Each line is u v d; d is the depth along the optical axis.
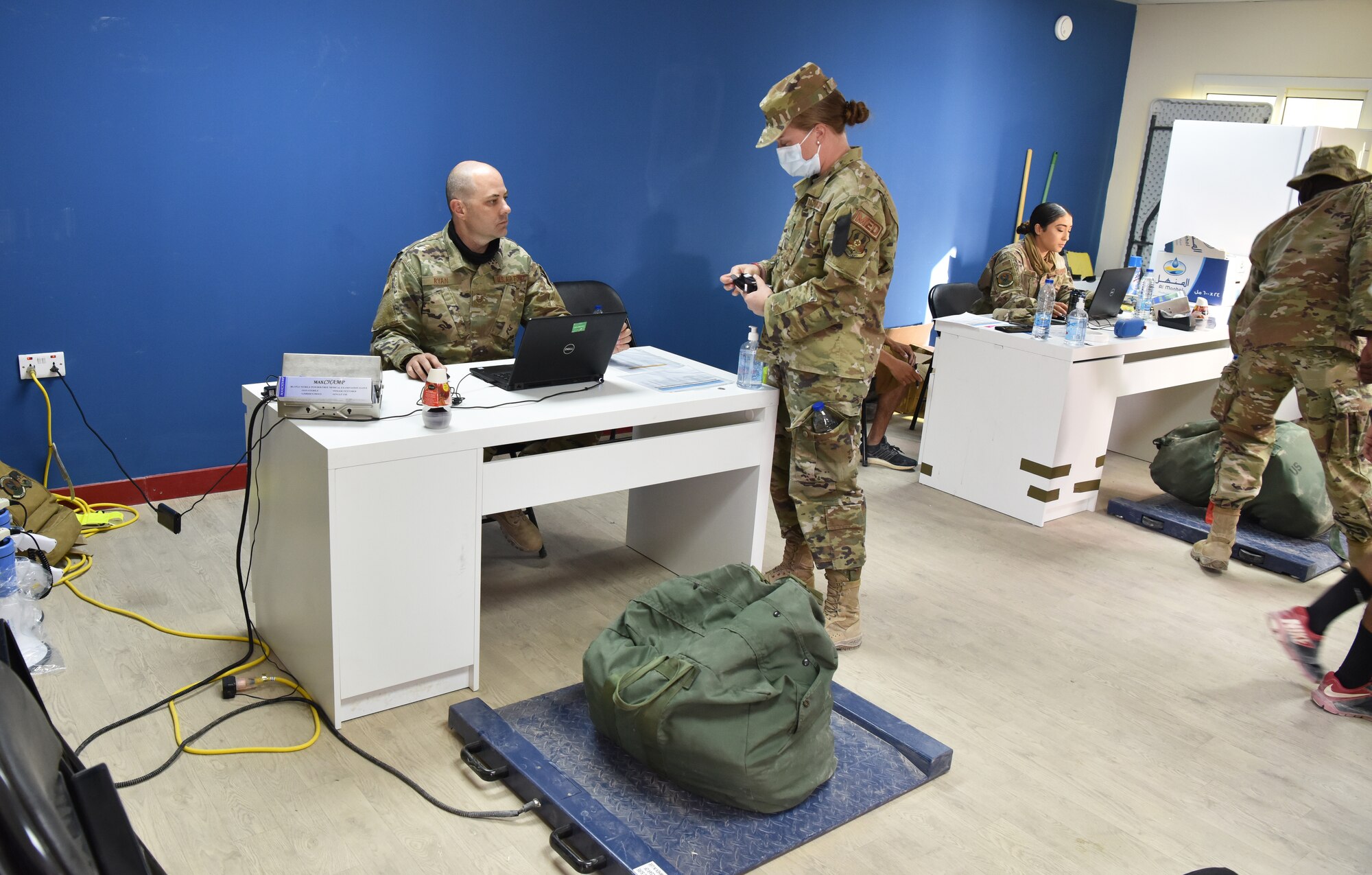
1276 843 2.06
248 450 2.46
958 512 4.03
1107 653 2.87
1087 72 6.50
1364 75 5.85
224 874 1.77
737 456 2.81
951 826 2.04
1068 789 2.20
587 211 4.33
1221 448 3.51
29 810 0.82
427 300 3.00
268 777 2.06
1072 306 4.28
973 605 3.15
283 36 3.38
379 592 2.19
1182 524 3.83
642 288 4.64
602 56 4.18
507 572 3.17
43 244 3.11
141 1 3.10
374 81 3.61
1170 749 2.39
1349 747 2.45
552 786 1.98
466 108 3.86
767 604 2.07
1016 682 2.67
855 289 2.53
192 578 2.96
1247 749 2.41
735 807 2.00
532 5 3.92
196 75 3.25
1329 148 3.06
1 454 3.21
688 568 3.19
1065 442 3.83
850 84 5.11
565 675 2.55
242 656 2.53
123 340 3.33
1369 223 2.85
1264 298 3.20
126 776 2.02
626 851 1.80
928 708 2.50
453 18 3.73
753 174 4.88
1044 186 6.46
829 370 2.60
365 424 2.21
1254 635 3.05
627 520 3.43
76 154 3.10
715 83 4.59
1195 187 5.29
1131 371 4.00
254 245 3.50
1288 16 6.11
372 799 2.01
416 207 3.84
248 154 3.41
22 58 2.95
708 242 4.81
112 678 2.39
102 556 3.07
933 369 4.23
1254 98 6.35
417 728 2.27
